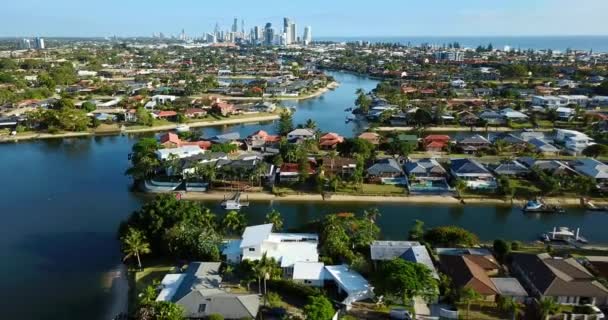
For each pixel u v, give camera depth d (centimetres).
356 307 7400
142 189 13725
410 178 13412
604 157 16512
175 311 6725
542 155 16662
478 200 12638
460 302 7412
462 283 7656
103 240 10462
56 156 17550
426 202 12569
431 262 8306
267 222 10569
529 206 12006
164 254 9312
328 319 6688
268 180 13750
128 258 9369
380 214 11819
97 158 17250
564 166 14175
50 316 7669
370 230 9888
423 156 16525
